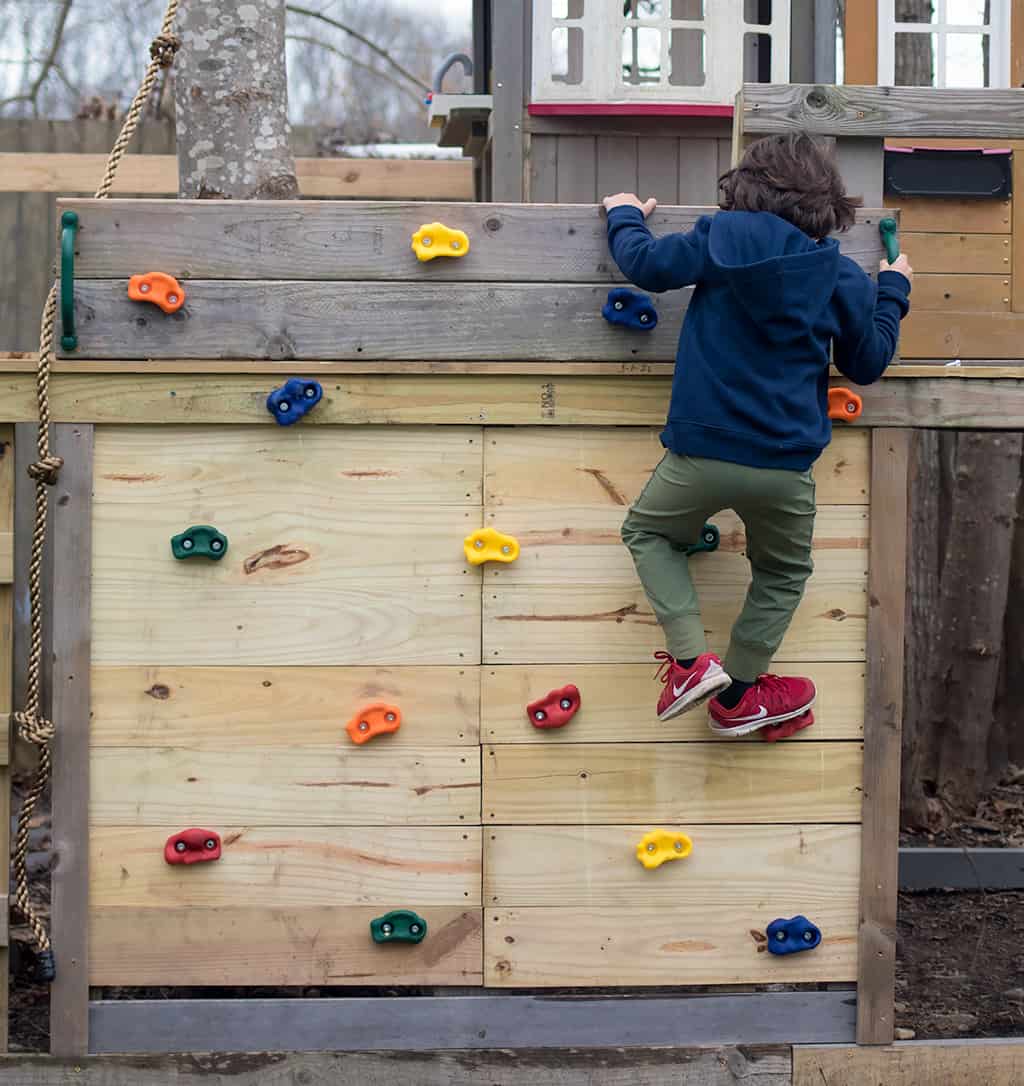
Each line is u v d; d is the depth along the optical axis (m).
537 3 6.00
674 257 3.62
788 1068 4.04
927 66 6.11
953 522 7.39
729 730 3.90
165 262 3.90
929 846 6.79
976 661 7.31
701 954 4.04
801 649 4.05
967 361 5.47
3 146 7.74
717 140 6.12
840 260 3.69
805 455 3.62
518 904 4.01
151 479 3.93
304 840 3.97
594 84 6.00
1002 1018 4.86
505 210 3.95
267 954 3.97
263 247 3.92
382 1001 4.01
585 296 3.96
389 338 3.95
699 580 4.02
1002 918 6.00
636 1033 4.04
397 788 3.98
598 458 3.99
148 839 3.95
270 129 5.09
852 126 4.07
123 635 3.93
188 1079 3.96
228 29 5.03
